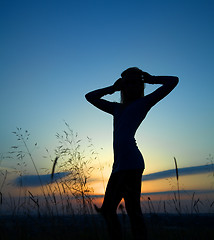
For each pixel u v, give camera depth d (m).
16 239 2.26
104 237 2.35
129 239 2.21
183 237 2.54
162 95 2.32
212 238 2.55
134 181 2.06
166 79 2.43
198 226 2.75
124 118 2.27
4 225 2.40
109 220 2.12
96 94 2.70
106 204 2.16
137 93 2.46
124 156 2.10
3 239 2.21
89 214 2.81
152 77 2.54
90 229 2.40
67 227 2.44
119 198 2.13
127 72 2.49
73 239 2.30
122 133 2.20
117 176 2.12
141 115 2.27
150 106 2.32
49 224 2.46
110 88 2.71
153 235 2.56
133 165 2.07
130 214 2.03
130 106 2.32
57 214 2.74
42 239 2.29
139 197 2.08
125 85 2.46
